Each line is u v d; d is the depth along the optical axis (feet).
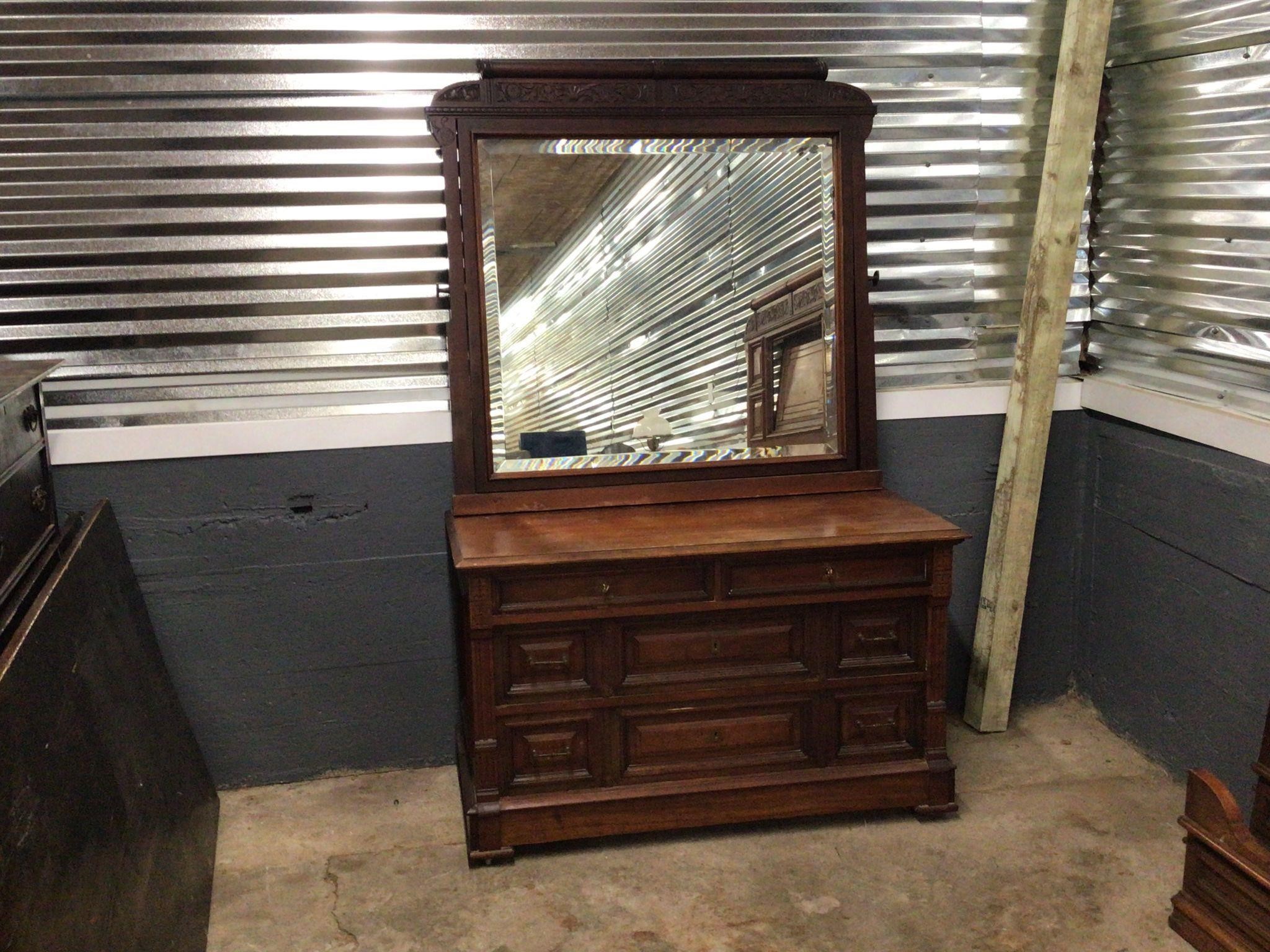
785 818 9.68
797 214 9.95
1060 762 10.62
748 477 10.11
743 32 9.77
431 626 10.65
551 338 9.70
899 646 9.36
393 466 10.27
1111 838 9.36
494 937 8.31
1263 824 8.00
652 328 9.81
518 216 9.52
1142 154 10.15
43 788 6.16
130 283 9.45
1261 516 9.01
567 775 9.14
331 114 9.36
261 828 9.89
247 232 9.51
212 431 9.88
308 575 10.35
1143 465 10.48
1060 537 11.54
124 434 9.74
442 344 10.09
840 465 10.25
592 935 8.30
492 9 9.32
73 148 9.08
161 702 9.24
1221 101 9.13
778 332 10.03
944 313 10.76
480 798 9.07
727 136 9.67
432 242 9.75
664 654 9.04
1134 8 9.98
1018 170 10.46
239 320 9.69
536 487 9.80
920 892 8.70
